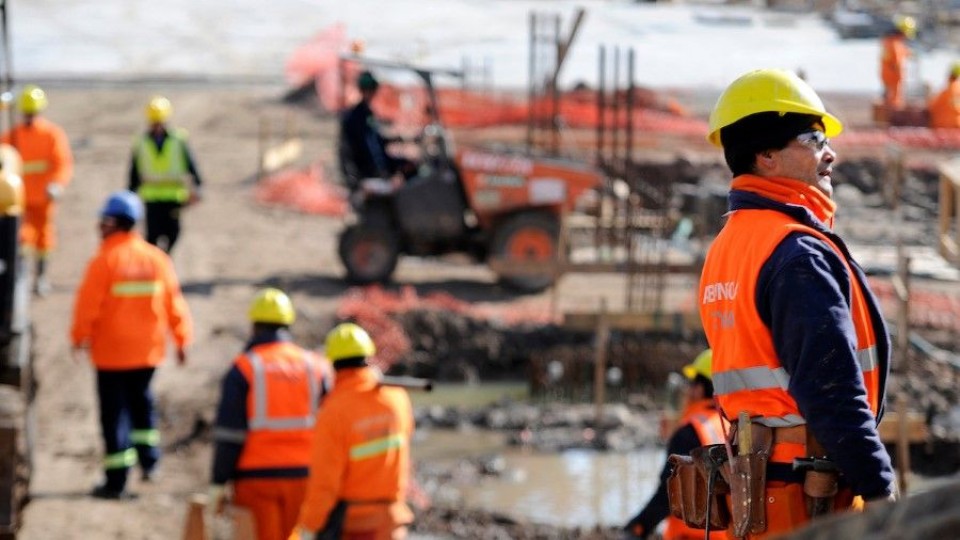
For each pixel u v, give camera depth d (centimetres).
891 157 5888
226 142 7338
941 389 3650
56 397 3381
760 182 895
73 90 8631
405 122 7131
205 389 3541
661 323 4131
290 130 7281
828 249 855
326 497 1925
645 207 5419
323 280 4772
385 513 1945
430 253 4803
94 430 3159
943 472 3291
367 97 4697
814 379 824
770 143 888
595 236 5028
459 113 7169
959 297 4469
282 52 10000
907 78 8688
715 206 5303
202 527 1978
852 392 820
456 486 3275
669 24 11106
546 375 4062
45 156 4225
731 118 900
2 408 2050
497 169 4675
